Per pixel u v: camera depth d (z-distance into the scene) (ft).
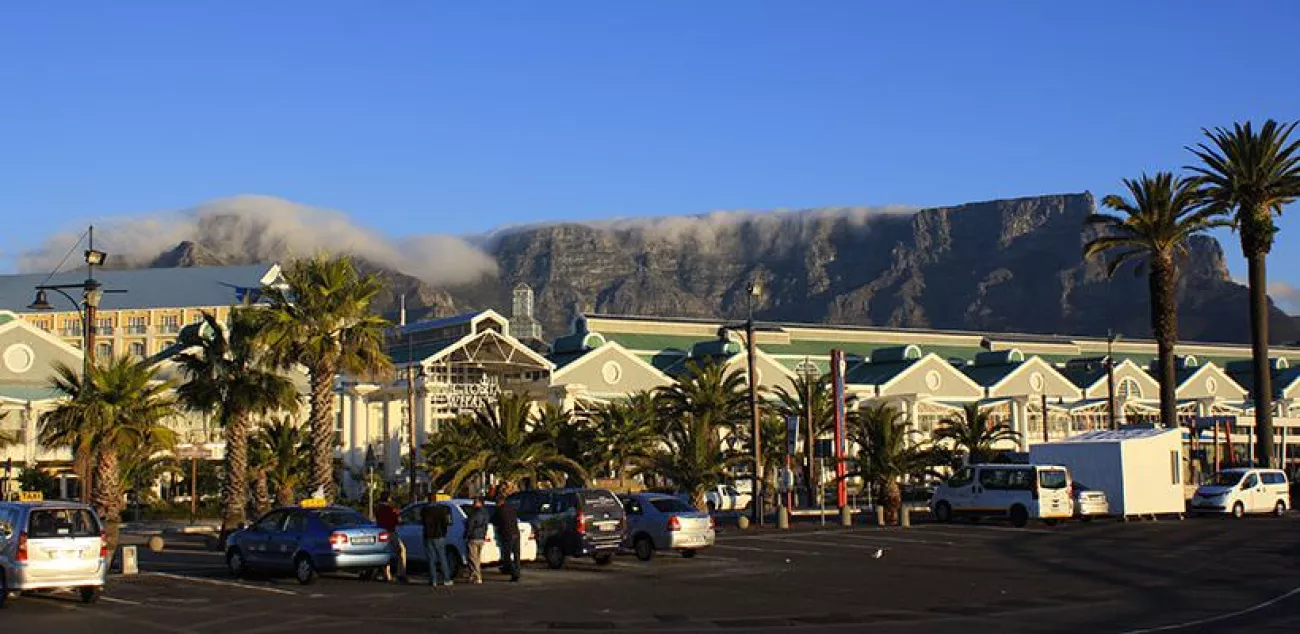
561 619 70.74
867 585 88.74
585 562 109.91
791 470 188.85
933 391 322.55
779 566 104.83
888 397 286.87
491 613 73.72
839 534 146.10
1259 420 199.82
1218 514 176.24
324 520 93.35
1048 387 344.08
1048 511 156.46
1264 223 198.59
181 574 102.12
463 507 97.55
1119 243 208.64
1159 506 169.07
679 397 198.49
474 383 258.16
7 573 76.54
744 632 65.05
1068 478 159.43
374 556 92.89
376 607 77.10
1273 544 123.95
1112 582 89.35
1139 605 75.31
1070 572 97.35
